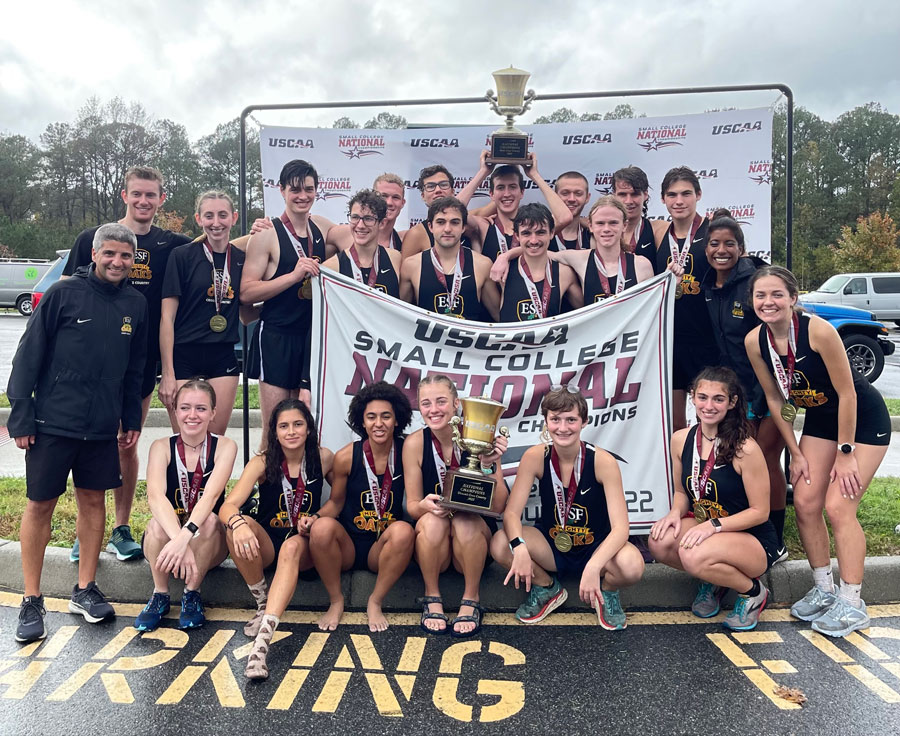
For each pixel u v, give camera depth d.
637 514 4.45
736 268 4.42
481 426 3.76
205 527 3.82
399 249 6.12
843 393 3.79
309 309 5.05
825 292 22.66
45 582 4.27
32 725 2.86
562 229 5.73
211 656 3.46
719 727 2.87
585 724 2.89
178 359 4.78
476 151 6.24
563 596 3.99
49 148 66.50
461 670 3.34
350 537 4.02
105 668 3.33
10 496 5.70
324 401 4.67
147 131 67.38
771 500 4.57
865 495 5.90
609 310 4.56
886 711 2.97
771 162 5.81
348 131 6.25
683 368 5.18
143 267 4.73
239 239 5.04
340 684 3.21
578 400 3.75
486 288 5.12
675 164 5.95
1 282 28.12
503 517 3.86
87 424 3.76
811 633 3.73
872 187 62.50
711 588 3.95
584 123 6.02
